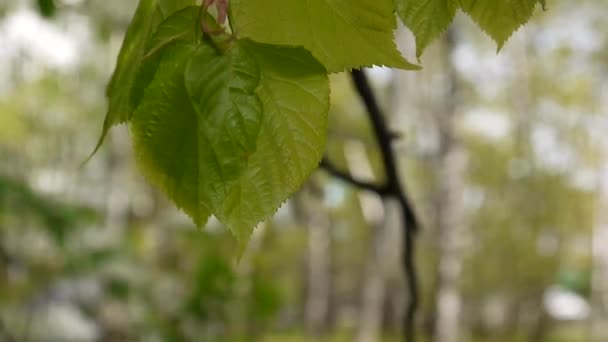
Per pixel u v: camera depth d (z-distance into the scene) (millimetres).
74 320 5117
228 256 4828
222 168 603
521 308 22062
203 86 597
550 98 14305
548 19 10844
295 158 629
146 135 604
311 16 652
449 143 8156
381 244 9109
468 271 19469
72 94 8578
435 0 657
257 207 626
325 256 19328
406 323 2139
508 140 16109
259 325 4891
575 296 21844
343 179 1678
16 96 7637
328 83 627
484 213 17859
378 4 653
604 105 15508
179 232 5191
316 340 18203
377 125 1423
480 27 668
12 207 4297
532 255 18734
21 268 4887
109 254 5090
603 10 12680
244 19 644
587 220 19156
